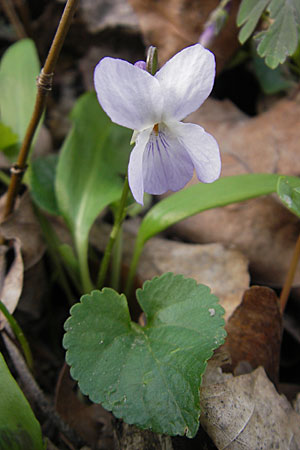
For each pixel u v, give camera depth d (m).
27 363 0.19
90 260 0.21
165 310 0.17
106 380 0.16
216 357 0.18
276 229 0.21
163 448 0.17
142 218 0.23
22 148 0.19
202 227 0.22
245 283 0.20
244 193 0.19
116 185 0.21
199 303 0.17
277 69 0.24
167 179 0.17
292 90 0.23
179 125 0.16
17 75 0.23
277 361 0.19
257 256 0.21
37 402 0.18
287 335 0.21
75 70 0.29
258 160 0.22
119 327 0.17
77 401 0.19
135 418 0.16
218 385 0.17
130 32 0.27
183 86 0.16
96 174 0.21
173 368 0.16
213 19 0.21
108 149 0.22
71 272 0.21
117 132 0.22
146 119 0.16
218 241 0.22
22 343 0.18
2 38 0.28
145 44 0.26
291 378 0.20
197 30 0.23
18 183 0.20
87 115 0.22
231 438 0.17
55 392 0.19
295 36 0.19
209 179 0.16
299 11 0.19
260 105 0.24
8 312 0.18
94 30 0.27
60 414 0.18
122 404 0.16
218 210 0.22
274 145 0.22
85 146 0.21
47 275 0.21
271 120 0.23
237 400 0.17
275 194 0.21
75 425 0.18
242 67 0.25
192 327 0.17
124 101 0.16
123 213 0.18
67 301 0.22
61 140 0.26
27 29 0.28
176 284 0.17
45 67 0.18
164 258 0.21
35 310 0.20
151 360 0.17
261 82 0.24
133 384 0.16
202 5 0.23
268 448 0.17
